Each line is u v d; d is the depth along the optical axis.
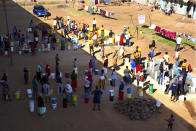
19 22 38.28
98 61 24.50
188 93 19.14
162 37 31.66
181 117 16.02
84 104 16.84
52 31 31.67
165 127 14.76
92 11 43.69
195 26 37.25
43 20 39.66
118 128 14.39
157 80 20.97
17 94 17.02
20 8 49.38
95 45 28.39
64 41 27.09
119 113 15.95
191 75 21.77
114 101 17.38
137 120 15.30
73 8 48.88
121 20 40.22
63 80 20.14
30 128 14.12
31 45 25.19
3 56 25.28
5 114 15.38
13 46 28.06
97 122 14.89
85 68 22.66
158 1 49.22
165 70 20.83
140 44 29.14
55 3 54.44
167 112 16.47
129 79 19.88
